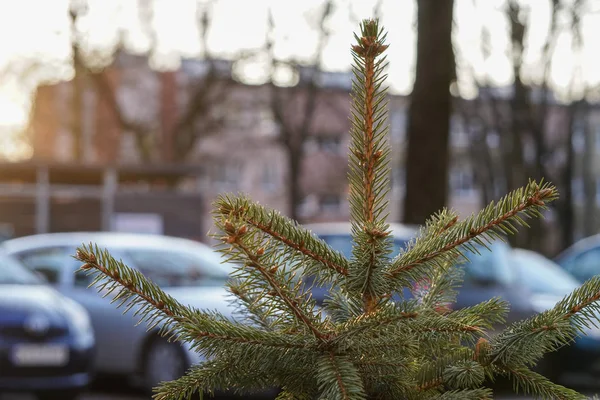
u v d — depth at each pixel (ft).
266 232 5.13
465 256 5.20
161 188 125.29
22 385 26.08
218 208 5.04
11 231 114.21
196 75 132.16
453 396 5.18
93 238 32.17
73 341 26.91
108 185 116.47
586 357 29.53
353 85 5.25
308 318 5.17
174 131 126.41
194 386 5.33
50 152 129.29
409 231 21.70
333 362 5.09
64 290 31.76
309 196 171.01
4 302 26.86
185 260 30.27
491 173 122.01
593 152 190.90
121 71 139.74
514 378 5.37
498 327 6.00
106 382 33.37
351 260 5.24
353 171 5.36
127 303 5.22
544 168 115.34
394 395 5.39
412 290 5.98
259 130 155.02
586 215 180.75
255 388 5.44
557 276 35.70
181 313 5.24
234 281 5.94
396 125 147.33
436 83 45.16
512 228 5.08
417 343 5.15
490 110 114.32
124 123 127.34
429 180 44.96
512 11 101.14
